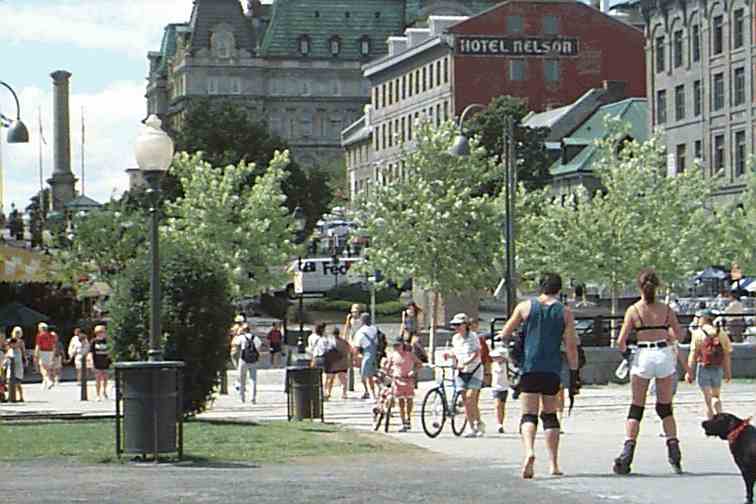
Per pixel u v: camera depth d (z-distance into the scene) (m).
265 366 129.38
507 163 104.50
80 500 31.42
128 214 154.12
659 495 32.19
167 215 175.62
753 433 30.86
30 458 41.72
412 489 33.47
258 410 76.88
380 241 144.50
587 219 150.25
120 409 44.72
